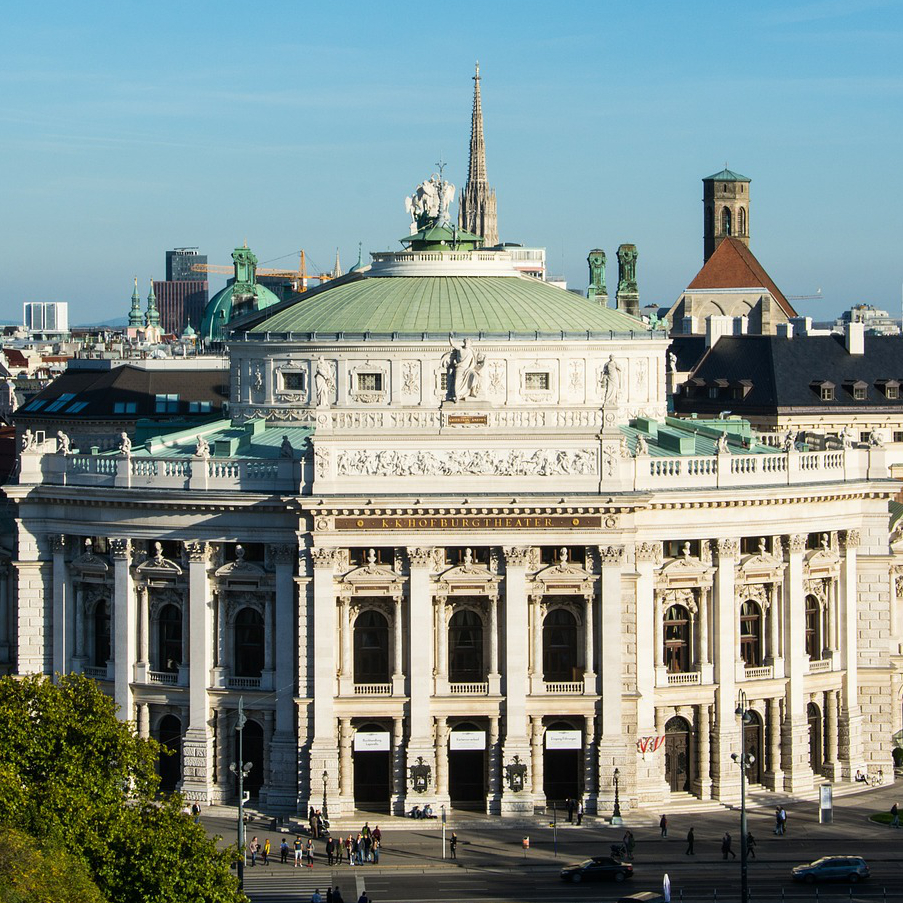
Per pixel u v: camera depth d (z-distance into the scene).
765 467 182.12
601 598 172.50
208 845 134.50
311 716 172.00
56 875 118.81
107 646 184.00
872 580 189.12
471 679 174.38
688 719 179.88
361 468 171.88
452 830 169.25
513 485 171.88
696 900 149.62
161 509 177.50
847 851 164.38
